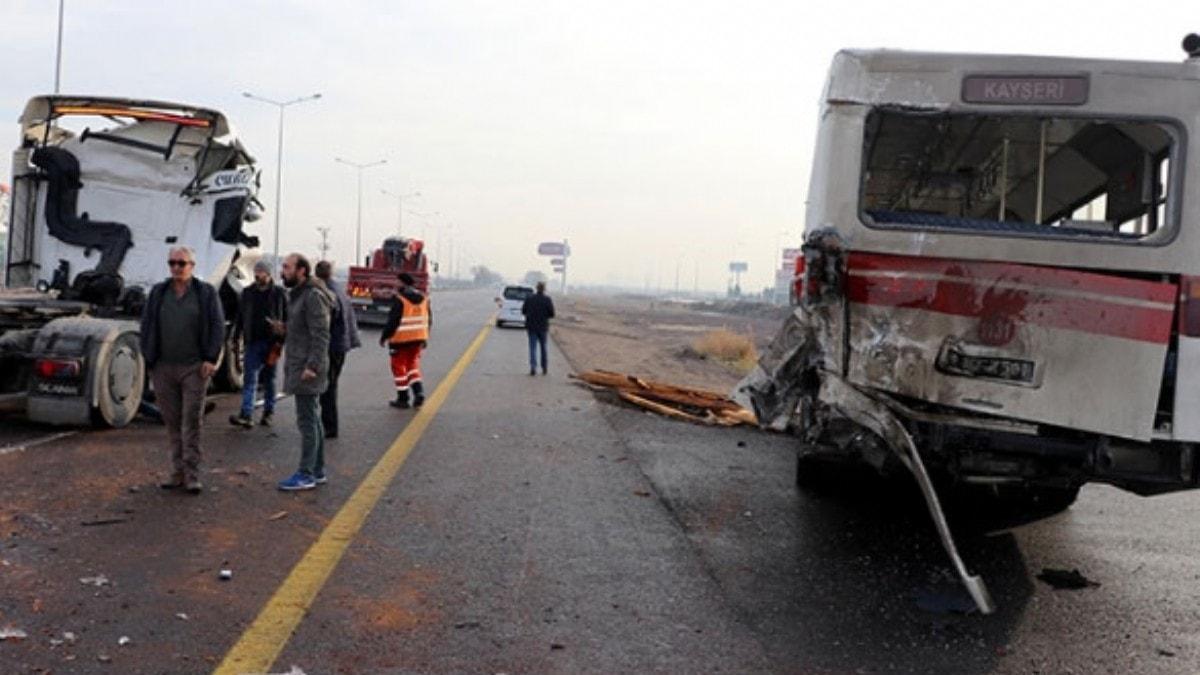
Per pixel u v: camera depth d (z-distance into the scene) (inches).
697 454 418.3
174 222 483.2
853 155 246.4
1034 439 236.7
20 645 183.6
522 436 442.6
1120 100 232.2
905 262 238.4
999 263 236.2
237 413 471.8
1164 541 307.0
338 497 310.5
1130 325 230.1
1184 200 230.4
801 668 192.5
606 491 339.0
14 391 400.8
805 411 262.4
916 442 242.8
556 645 197.3
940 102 241.8
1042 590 251.3
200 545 252.1
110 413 397.1
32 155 473.4
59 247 478.0
